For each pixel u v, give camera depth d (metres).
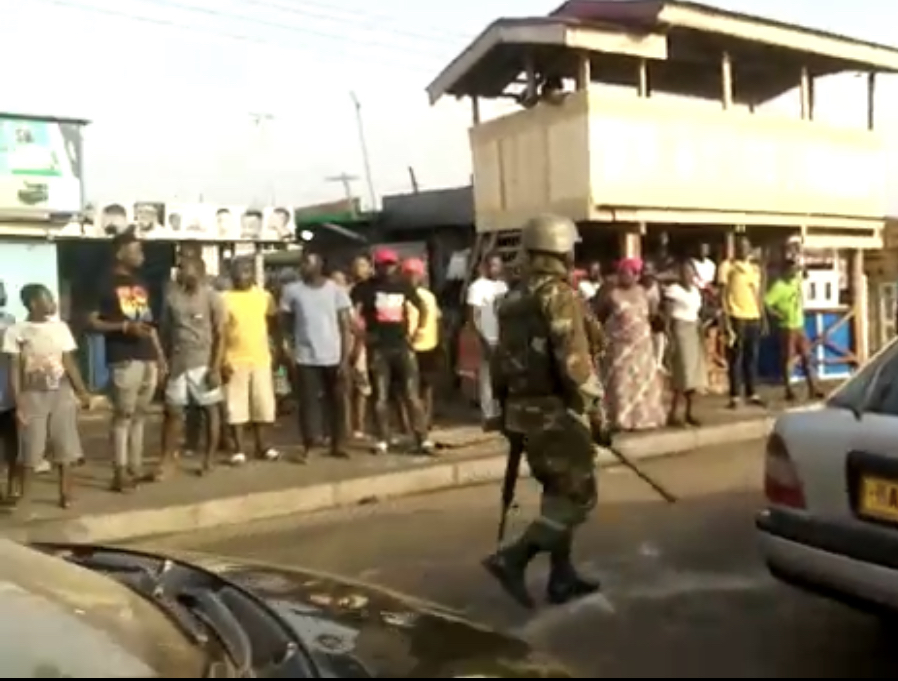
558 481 5.08
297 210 23.39
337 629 2.43
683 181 13.30
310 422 9.20
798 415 4.41
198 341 8.55
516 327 5.15
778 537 4.32
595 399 5.05
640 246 13.62
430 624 2.56
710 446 10.34
